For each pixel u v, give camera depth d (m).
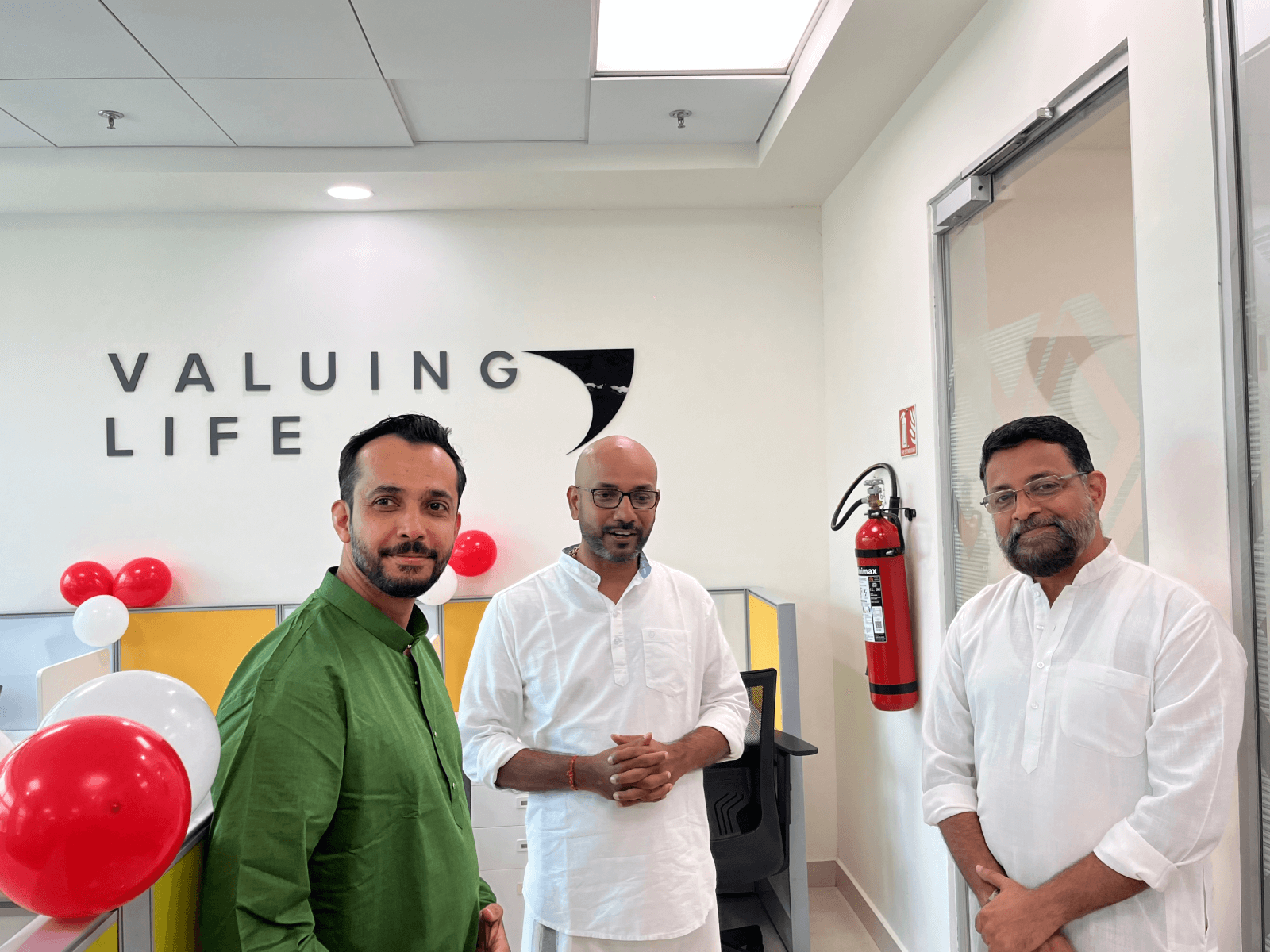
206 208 3.56
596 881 1.58
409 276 3.67
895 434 2.88
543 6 2.26
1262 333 1.29
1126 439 1.66
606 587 1.73
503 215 3.71
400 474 1.17
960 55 2.33
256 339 3.61
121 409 3.55
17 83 2.63
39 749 0.84
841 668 3.56
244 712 1.08
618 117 3.03
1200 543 1.42
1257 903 1.30
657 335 3.74
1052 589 1.46
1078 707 1.35
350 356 3.64
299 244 3.64
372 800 1.08
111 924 0.93
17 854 0.80
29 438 3.52
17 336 3.53
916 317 2.66
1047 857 1.36
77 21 2.28
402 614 1.25
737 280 3.76
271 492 3.58
